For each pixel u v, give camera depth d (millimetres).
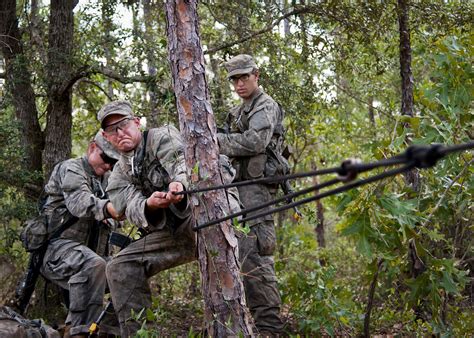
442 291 5520
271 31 7691
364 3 6828
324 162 10758
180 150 4504
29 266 5723
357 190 4891
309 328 5617
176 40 3984
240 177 5523
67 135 7125
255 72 5625
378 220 4875
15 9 7301
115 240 5254
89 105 8508
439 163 5234
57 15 6980
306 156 10492
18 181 6691
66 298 6062
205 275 4043
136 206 4461
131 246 4965
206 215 3998
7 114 7234
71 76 6852
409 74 6199
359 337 5820
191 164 4012
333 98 8320
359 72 8414
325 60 8203
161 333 5242
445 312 5484
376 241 4953
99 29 7117
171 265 4945
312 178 11141
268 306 5441
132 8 6918
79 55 6832
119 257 4957
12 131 6492
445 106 5242
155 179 4570
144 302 4945
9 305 5816
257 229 5449
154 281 8000
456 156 4973
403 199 5367
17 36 7277
